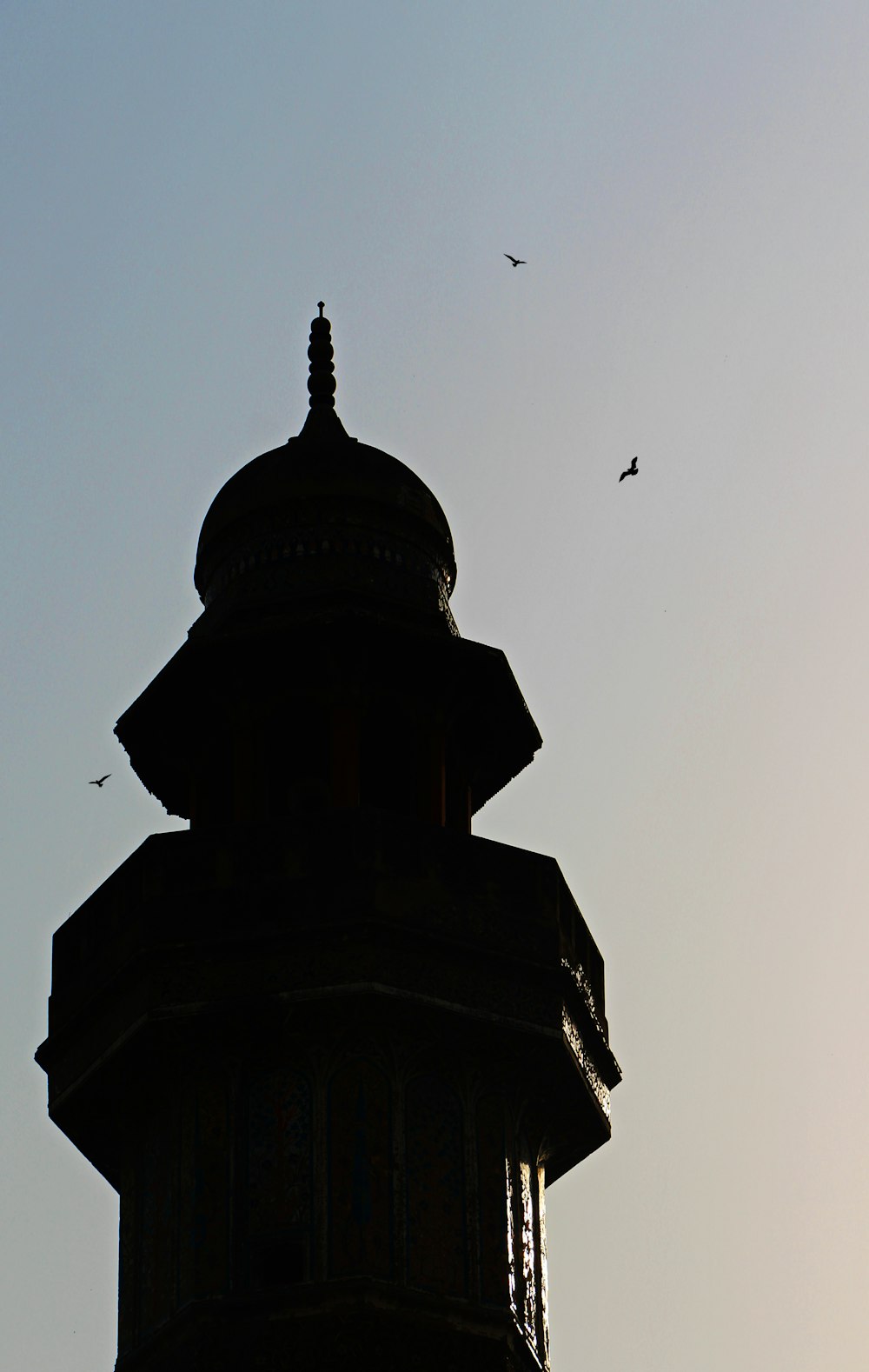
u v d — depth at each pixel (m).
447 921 47.06
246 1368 43.97
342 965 46.19
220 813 50.38
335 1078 46.12
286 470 52.53
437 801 50.03
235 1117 46.12
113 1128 48.66
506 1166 46.81
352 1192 45.12
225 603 51.62
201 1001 46.31
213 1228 45.22
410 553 52.31
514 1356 45.19
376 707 50.34
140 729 51.53
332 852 46.97
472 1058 47.12
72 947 49.34
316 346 55.72
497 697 51.62
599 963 50.69
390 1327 44.22
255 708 50.12
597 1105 49.25
